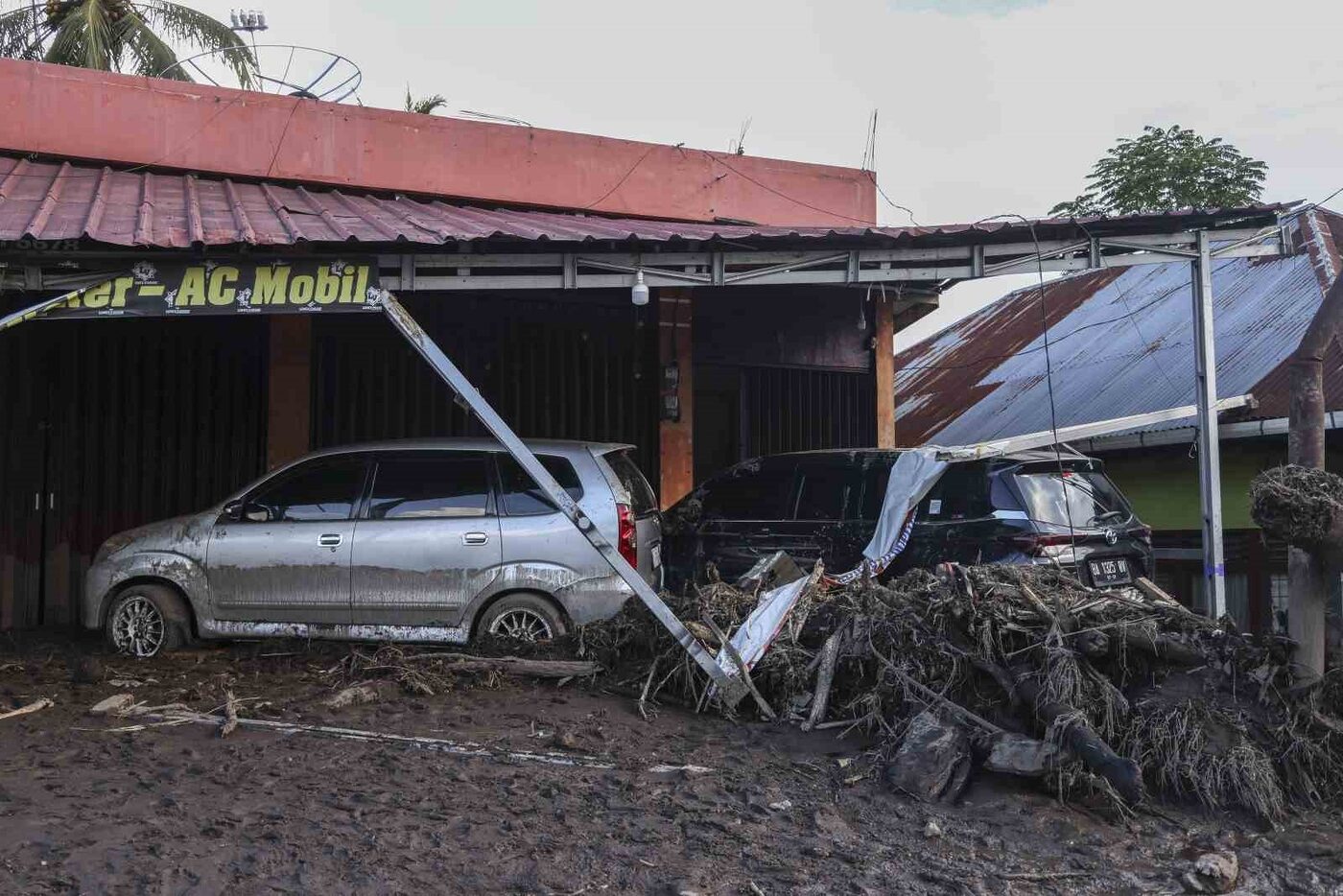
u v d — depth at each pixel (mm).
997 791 5410
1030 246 8195
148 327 10250
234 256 7027
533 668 7227
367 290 7023
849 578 7641
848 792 5324
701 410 12031
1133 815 5137
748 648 6633
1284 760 5336
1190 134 20359
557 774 5469
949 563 6867
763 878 4336
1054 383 14711
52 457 9984
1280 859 4715
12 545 9836
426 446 8227
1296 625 5625
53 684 7176
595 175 12109
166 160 10773
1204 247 8312
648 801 5125
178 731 6098
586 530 6469
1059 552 7496
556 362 11305
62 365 10039
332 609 7945
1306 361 6680
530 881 4227
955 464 8039
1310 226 13945
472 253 7512
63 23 18359
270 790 5094
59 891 3961
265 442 10406
